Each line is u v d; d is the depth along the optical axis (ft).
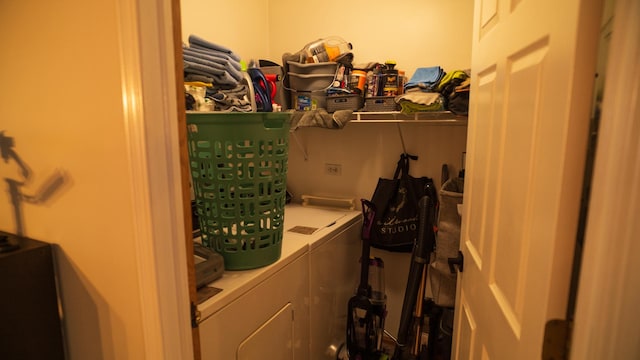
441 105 5.40
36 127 2.88
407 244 6.43
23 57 2.83
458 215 5.03
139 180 2.31
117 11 2.19
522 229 2.17
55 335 3.11
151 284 2.42
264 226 3.86
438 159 6.67
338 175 7.53
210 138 3.46
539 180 1.92
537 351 1.87
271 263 4.02
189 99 4.61
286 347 4.37
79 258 2.86
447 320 5.90
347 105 6.27
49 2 2.56
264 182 3.75
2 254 2.74
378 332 6.21
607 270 1.48
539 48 1.99
